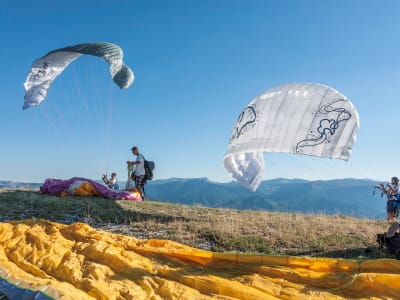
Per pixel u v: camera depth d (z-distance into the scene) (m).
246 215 13.21
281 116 14.26
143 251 7.69
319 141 13.38
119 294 5.93
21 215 11.38
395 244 8.71
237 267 7.21
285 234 10.52
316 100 13.98
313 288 6.31
